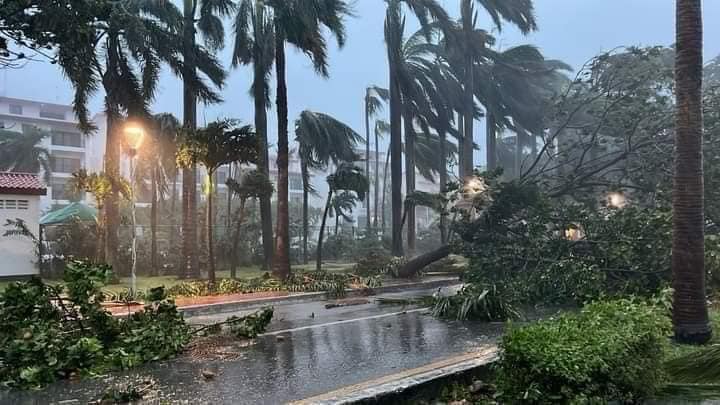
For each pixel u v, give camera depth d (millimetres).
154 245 19500
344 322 9281
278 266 15328
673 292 6504
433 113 25828
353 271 17938
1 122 50656
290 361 6297
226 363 6219
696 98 6953
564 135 21906
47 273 17656
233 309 11078
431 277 17406
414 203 20203
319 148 23875
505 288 10852
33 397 4953
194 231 17656
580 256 11266
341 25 16219
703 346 6355
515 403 3900
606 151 16781
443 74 28125
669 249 9703
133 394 4887
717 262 8711
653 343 4359
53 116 57375
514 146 43688
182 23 17688
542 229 12430
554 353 3756
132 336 6578
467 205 17109
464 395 4637
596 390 3832
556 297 10758
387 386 4383
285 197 15625
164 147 19594
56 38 10312
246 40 20188
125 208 23828
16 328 6000
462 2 25141
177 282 15961
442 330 8414
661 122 13438
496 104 28734
